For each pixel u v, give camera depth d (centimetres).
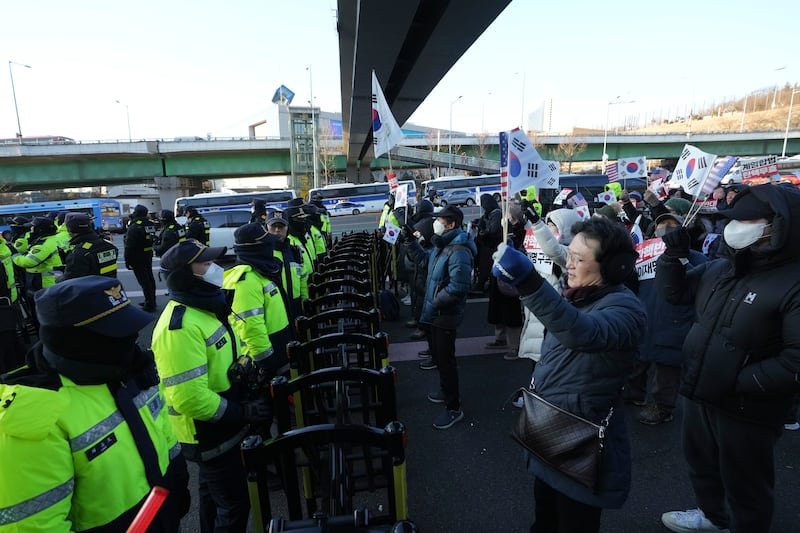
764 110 11969
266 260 324
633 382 401
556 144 5297
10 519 116
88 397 134
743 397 197
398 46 1205
